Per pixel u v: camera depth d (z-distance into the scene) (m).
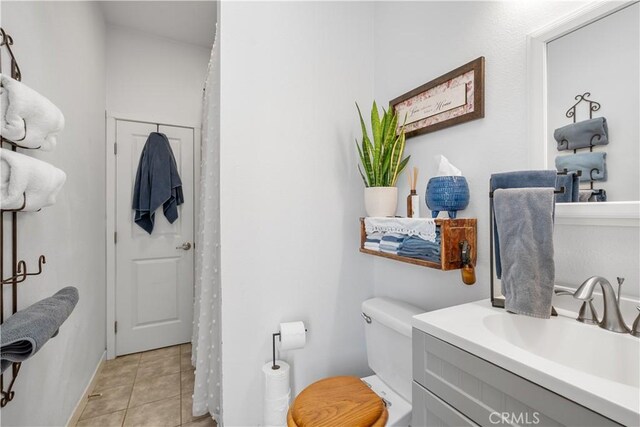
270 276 1.49
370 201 1.50
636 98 0.79
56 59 1.46
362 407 1.17
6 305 1.01
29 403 1.18
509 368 0.66
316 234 1.61
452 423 0.80
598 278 0.78
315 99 1.61
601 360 0.78
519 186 0.95
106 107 2.45
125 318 2.51
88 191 1.97
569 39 0.93
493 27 1.16
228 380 1.39
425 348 0.89
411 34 1.53
